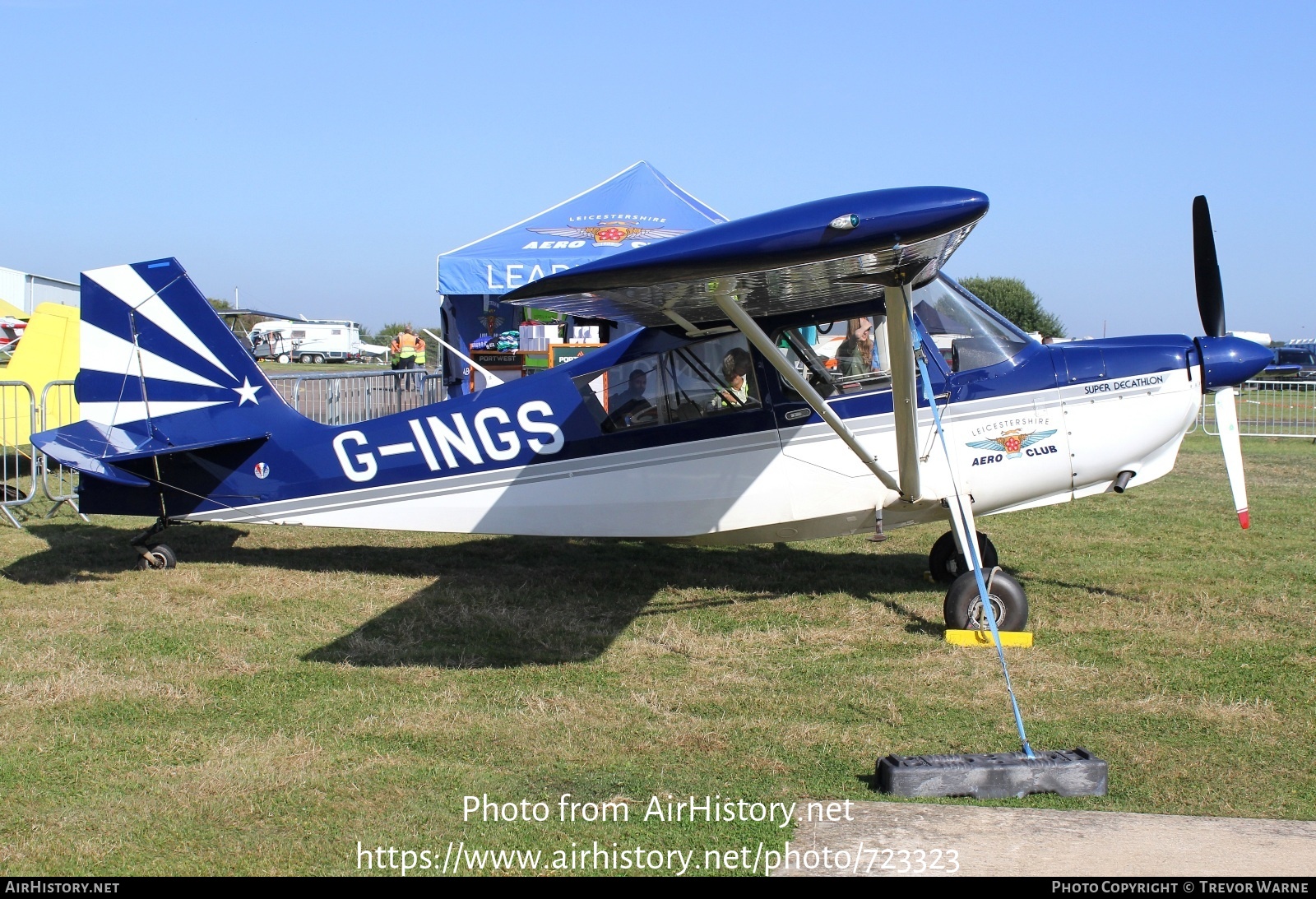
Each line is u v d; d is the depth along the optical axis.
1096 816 3.21
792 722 4.04
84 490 6.66
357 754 3.71
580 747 3.79
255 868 2.91
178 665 4.74
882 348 5.74
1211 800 3.32
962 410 5.71
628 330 10.60
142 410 6.59
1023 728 3.92
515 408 6.26
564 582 6.58
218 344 6.52
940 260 4.97
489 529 6.35
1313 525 8.65
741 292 4.80
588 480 6.18
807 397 4.72
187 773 3.55
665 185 12.74
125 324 6.56
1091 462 5.75
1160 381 5.70
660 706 4.24
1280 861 2.89
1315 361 36.19
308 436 6.50
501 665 4.82
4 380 9.34
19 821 3.19
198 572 6.72
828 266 4.04
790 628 5.45
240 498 6.62
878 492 5.82
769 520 5.98
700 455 6.01
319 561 7.18
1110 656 4.92
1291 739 3.86
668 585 6.53
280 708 4.20
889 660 4.88
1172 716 4.09
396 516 6.46
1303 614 5.68
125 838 3.08
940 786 3.37
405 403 13.14
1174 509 9.52
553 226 11.67
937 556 6.55
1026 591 6.23
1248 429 18.53
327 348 49.41
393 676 4.63
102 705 4.20
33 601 5.90
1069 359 5.76
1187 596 6.09
